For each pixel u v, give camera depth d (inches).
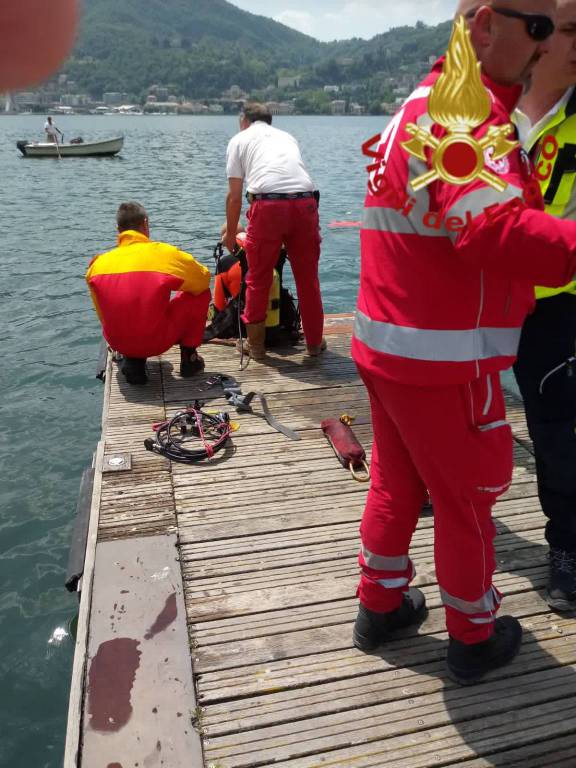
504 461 70.3
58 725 108.4
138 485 127.7
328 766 72.9
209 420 152.7
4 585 139.5
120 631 91.0
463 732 76.6
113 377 181.6
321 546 110.0
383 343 65.7
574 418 89.9
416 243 60.7
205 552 108.0
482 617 78.4
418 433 68.6
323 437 148.0
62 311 315.9
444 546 75.2
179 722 77.8
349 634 90.9
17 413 214.2
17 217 580.4
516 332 67.3
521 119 81.5
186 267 165.0
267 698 81.0
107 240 485.7
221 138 2043.6
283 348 202.8
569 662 85.9
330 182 823.1
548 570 103.1
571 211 82.5
